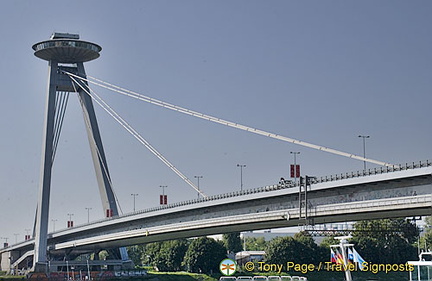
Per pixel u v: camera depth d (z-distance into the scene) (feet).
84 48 626.64
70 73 638.53
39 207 626.23
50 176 622.54
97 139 641.81
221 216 434.71
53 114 622.95
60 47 621.31
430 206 284.41
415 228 522.06
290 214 366.22
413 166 290.35
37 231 626.64
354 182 316.60
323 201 344.08
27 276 620.90
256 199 391.45
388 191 305.94
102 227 621.72
